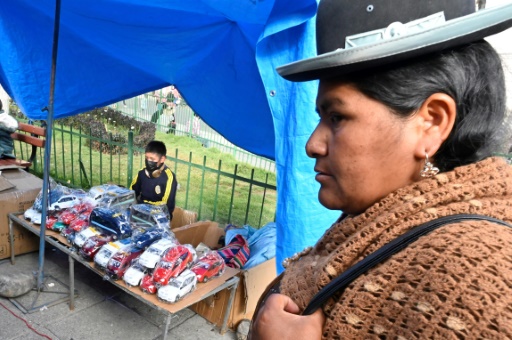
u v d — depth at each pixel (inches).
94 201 124.0
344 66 20.1
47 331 104.3
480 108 20.1
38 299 117.0
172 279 88.7
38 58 128.7
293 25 61.2
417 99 19.8
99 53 137.7
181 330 111.6
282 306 23.7
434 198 19.4
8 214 131.6
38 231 118.9
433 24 19.4
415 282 16.5
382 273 17.9
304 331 20.4
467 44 20.4
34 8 113.2
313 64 21.3
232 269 108.3
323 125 24.0
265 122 152.1
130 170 194.9
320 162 24.4
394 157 21.0
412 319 15.9
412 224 19.2
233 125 160.9
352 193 22.8
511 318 13.9
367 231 20.8
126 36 126.3
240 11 71.6
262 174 314.5
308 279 25.1
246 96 146.3
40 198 126.1
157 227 110.1
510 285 14.7
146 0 86.3
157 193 139.6
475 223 17.4
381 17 20.4
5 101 300.7
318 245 29.1
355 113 21.2
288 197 65.8
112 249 97.6
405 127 20.5
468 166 20.2
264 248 122.1
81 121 344.5
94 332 106.4
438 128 20.3
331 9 22.7
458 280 15.2
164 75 153.6
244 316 114.3
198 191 256.5
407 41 18.6
